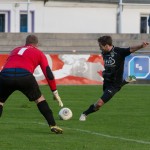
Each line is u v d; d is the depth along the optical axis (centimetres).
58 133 3131
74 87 6881
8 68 2975
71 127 3431
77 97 5622
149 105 4962
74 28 11219
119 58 3609
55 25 11100
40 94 3039
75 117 3978
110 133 3197
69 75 7288
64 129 3328
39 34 9212
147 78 7488
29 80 2972
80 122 3691
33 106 4778
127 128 3422
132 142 2873
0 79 2973
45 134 3117
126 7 11444
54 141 2880
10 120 3788
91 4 11294
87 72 7350
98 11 11369
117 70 3628
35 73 7144
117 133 3200
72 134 3134
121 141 2903
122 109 4606
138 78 7456
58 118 3912
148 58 7462
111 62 3619
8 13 10825
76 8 11206
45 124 3566
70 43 9125
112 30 11494
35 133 3152
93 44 9175
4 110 4441
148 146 2758
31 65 2998
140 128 3425
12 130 3272
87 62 7344
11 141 2869
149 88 6931
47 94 5988
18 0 10850
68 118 3819
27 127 3412
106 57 3638
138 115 4166
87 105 4881
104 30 11438
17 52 3020
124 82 3669
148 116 4103
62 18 11131
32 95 3008
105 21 11425
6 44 8925
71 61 7294
